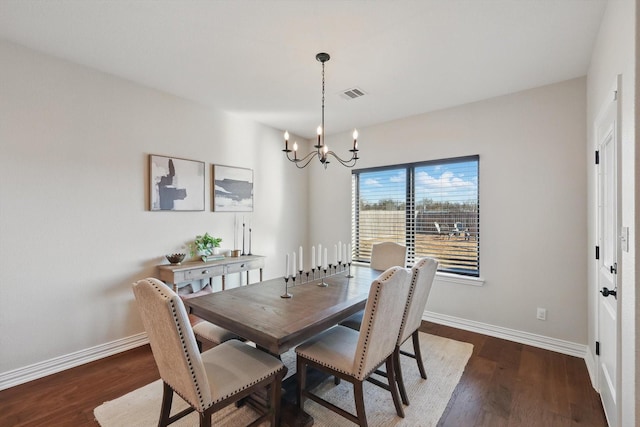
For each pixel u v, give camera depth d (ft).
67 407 6.34
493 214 10.31
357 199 14.30
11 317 7.26
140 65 8.39
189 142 10.86
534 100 9.57
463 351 9.03
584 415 6.15
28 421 5.92
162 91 10.08
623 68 4.69
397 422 5.91
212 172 11.61
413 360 8.49
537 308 9.47
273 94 10.27
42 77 7.68
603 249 6.63
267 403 5.98
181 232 10.66
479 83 9.31
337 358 5.59
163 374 4.95
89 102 8.50
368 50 7.54
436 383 7.30
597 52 6.90
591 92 7.88
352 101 10.78
